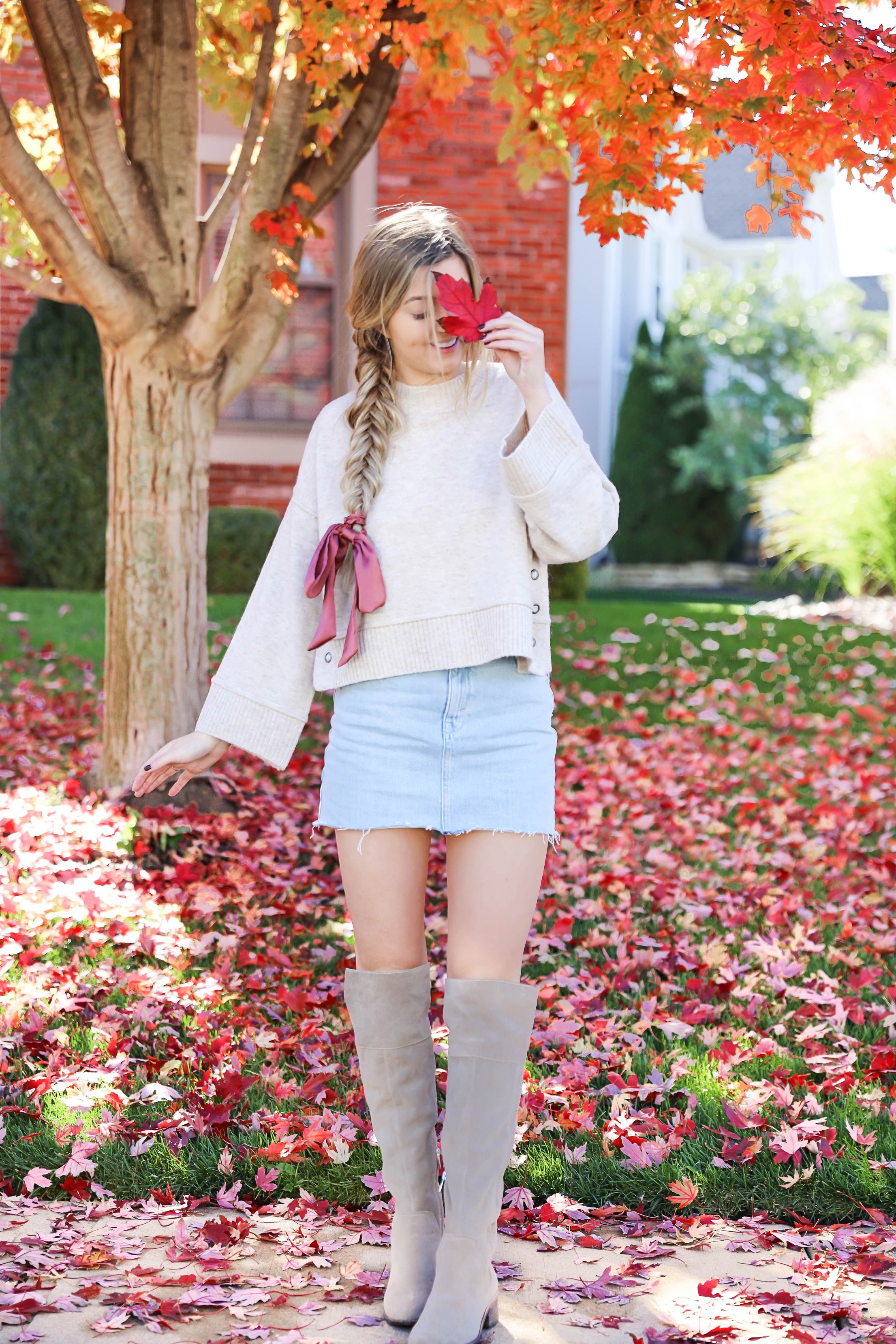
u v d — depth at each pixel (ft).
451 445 6.81
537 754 6.72
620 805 18.19
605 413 59.62
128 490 16.30
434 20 14.37
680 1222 7.82
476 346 6.69
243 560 32.58
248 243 15.17
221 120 33.06
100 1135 8.71
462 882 6.63
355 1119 8.94
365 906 6.72
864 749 21.50
